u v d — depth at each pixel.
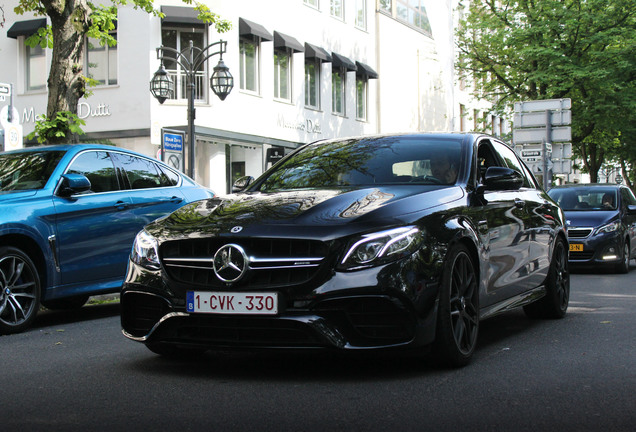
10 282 6.91
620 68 28.23
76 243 7.40
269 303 4.34
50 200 7.25
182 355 5.41
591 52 28.48
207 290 4.48
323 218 4.51
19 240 7.12
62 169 7.52
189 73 16.25
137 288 4.76
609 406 3.88
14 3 23.83
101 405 4.00
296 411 3.82
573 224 13.84
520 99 30.39
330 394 4.20
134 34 22.34
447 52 41.44
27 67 23.98
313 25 28.81
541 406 3.89
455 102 43.25
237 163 24.98
